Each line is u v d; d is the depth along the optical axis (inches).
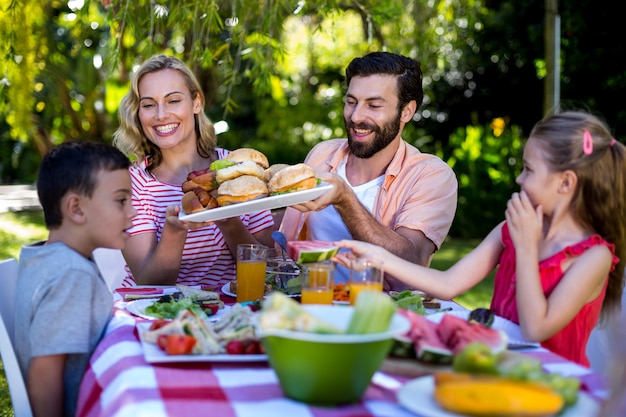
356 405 60.7
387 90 120.6
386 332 60.0
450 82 494.6
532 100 481.7
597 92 386.0
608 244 85.5
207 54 185.8
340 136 533.0
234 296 105.8
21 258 85.1
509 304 90.6
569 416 55.7
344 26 524.7
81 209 85.7
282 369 60.3
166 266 113.5
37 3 245.1
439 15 283.6
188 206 101.9
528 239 83.3
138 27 187.9
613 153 85.9
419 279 93.8
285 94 567.8
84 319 81.1
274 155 546.6
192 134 128.8
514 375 59.5
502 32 447.5
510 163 435.8
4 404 161.3
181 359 69.7
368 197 126.6
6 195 569.0
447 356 66.8
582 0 366.0
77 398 83.5
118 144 128.3
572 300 81.6
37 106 428.5
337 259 94.9
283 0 197.0
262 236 130.6
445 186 124.7
